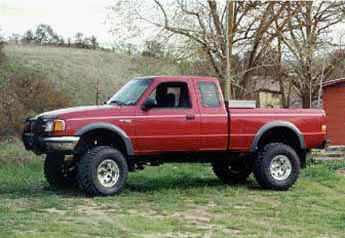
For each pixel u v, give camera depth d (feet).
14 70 92.02
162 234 25.50
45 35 151.43
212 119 38.45
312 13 92.53
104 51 139.85
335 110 80.64
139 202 33.58
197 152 38.37
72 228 25.61
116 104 37.52
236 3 86.12
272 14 86.84
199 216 30.25
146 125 36.52
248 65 89.51
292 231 27.02
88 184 34.68
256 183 43.42
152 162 38.34
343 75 102.01
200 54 80.89
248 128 39.50
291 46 88.28
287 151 40.40
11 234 24.03
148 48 81.92
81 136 35.06
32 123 36.63
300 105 114.42
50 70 110.11
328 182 44.01
